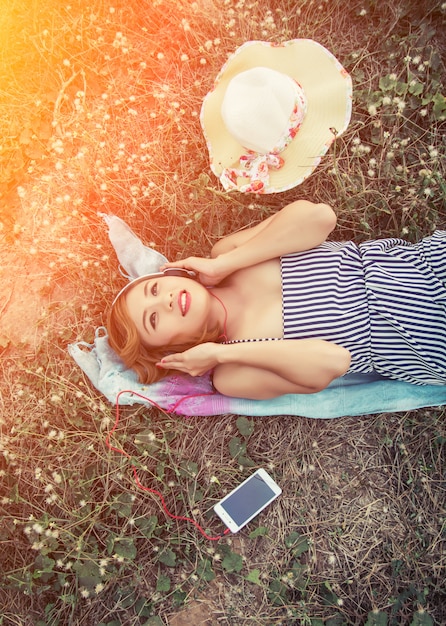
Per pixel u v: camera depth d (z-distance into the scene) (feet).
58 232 8.21
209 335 7.14
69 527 7.08
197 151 8.13
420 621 6.66
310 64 7.50
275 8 8.27
